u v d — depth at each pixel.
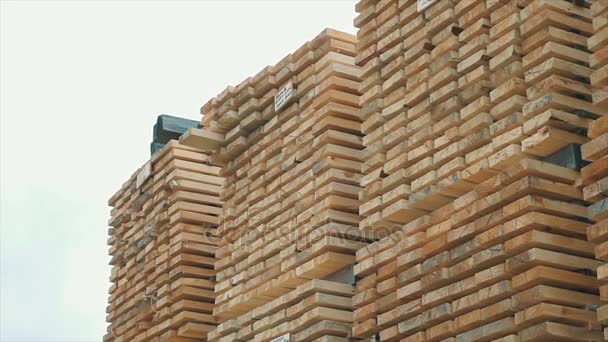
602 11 10.37
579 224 10.30
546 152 10.61
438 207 11.72
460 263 10.80
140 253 17.34
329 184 12.98
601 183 9.80
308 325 12.74
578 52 10.73
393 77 12.45
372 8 13.10
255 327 13.55
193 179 16.62
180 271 16.02
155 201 17.08
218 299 14.64
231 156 15.31
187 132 15.22
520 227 10.20
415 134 11.91
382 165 12.40
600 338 9.91
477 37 11.38
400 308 11.45
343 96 13.44
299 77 14.10
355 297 12.27
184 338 15.98
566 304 10.02
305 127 13.70
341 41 13.73
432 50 12.02
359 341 12.45
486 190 10.75
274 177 14.20
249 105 14.72
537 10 10.84
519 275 10.11
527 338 9.92
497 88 10.95
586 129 10.52
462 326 10.62
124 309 17.64
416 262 11.48
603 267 9.52
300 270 13.02
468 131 11.21
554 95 10.45
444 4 11.87
